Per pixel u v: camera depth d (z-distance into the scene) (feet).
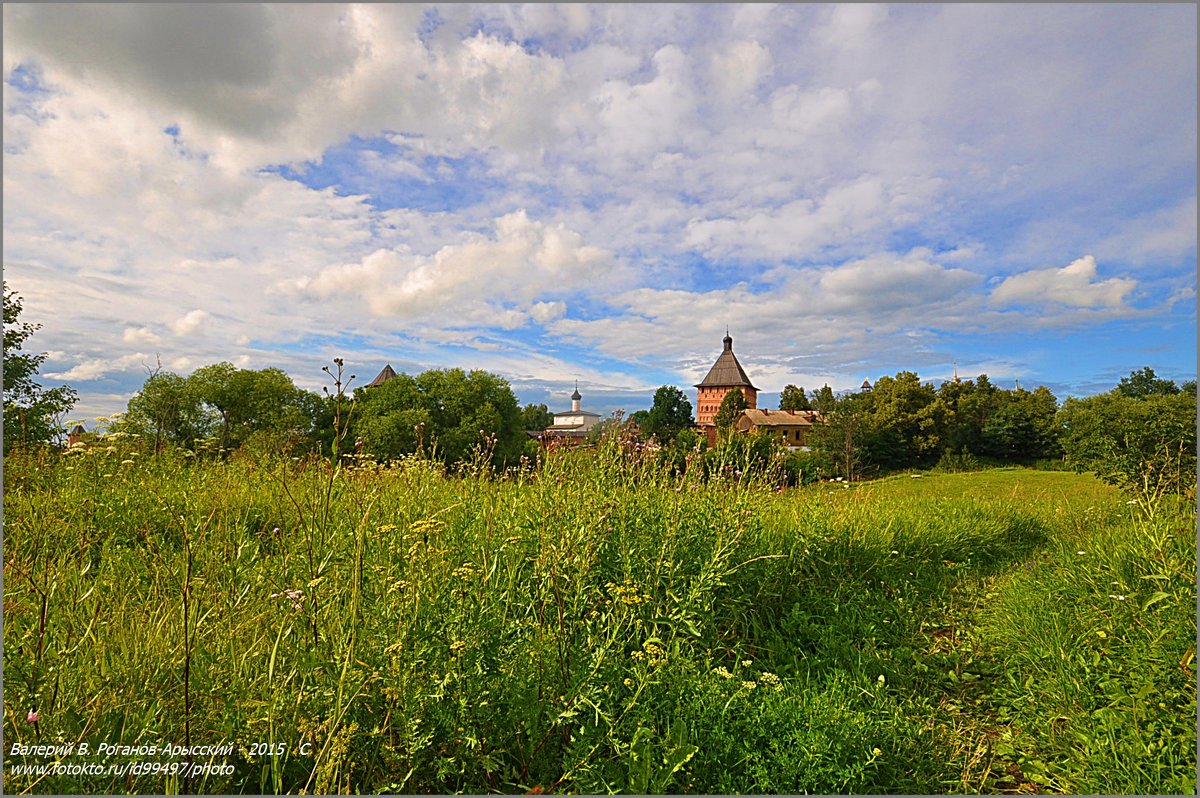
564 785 7.73
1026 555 23.20
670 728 8.48
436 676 7.65
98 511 15.11
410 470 16.03
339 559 10.35
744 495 15.12
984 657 13.56
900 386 151.53
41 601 9.00
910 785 8.79
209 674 7.98
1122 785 8.61
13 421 21.91
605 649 8.84
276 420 104.01
